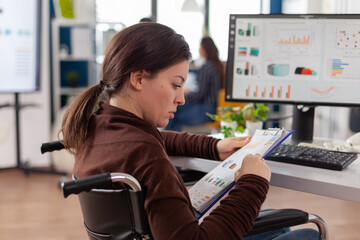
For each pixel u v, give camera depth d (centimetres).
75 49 409
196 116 369
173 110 92
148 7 573
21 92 358
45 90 398
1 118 389
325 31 150
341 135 398
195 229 77
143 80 87
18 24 350
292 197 308
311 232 103
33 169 360
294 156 117
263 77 159
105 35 435
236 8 604
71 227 257
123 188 81
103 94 94
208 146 126
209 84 366
